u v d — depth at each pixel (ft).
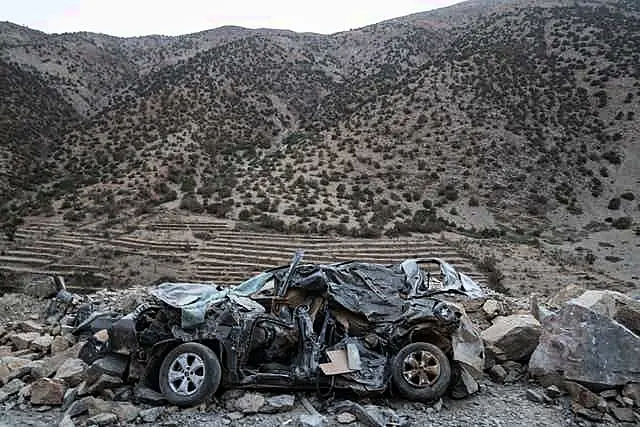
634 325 21.03
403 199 175.42
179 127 249.34
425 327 18.45
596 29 276.62
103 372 17.56
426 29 466.70
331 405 16.99
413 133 216.33
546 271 117.50
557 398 18.11
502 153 200.03
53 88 315.17
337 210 155.53
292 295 19.92
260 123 284.41
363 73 384.06
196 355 17.01
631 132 203.00
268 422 15.78
